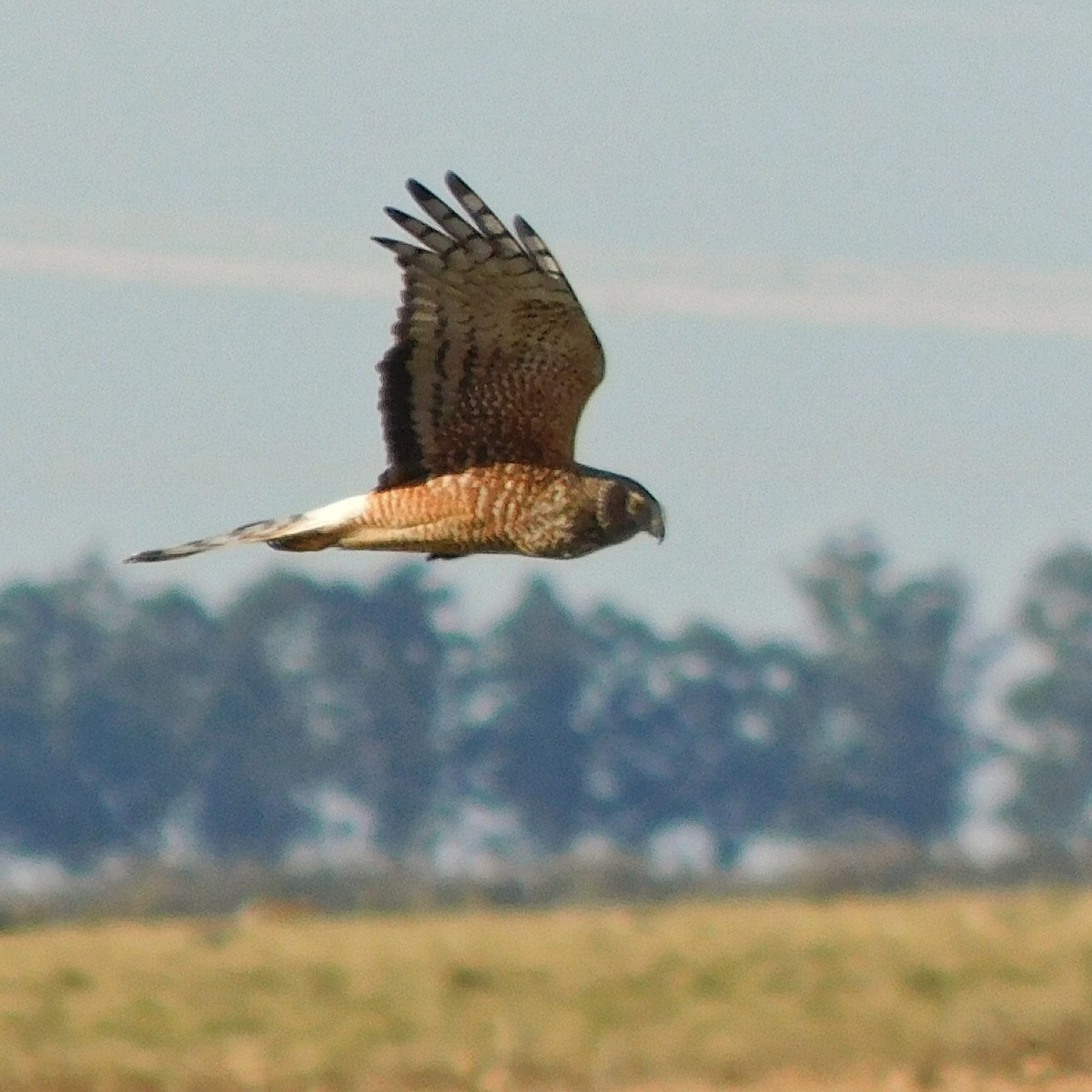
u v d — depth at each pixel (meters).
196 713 76.62
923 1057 19.61
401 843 76.81
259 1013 20.66
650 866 41.75
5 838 76.12
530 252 12.56
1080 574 76.88
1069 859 40.38
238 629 76.75
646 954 22.56
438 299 12.74
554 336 12.73
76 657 76.88
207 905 40.91
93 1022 20.34
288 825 76.56
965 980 21.41
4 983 21.69
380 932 25.48
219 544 12.96
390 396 12.92
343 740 76.69
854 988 21.20
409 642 77.00
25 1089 18.88
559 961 22.30
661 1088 19.08
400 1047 19.72
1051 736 75.62
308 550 13.09
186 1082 18.98
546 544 13.07
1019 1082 19.19
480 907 33.81
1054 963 21.86
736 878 41.22
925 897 31.59
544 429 12.93
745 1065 19.50
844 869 40.41
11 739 76.12
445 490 12.97
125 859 72.50
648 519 13.11
